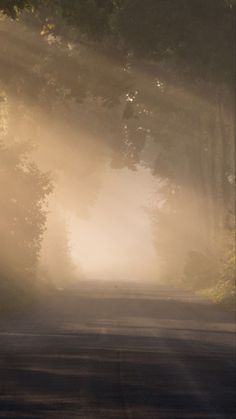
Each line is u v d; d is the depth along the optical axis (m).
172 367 20.70
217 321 36.84
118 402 15.30
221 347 25.83
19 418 13.45
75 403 15.10
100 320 36.38
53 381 17.91
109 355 23.09
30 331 30.19
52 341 26.66
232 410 14.59
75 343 26.17
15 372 19.28
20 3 23.64
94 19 29.62
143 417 13.76
